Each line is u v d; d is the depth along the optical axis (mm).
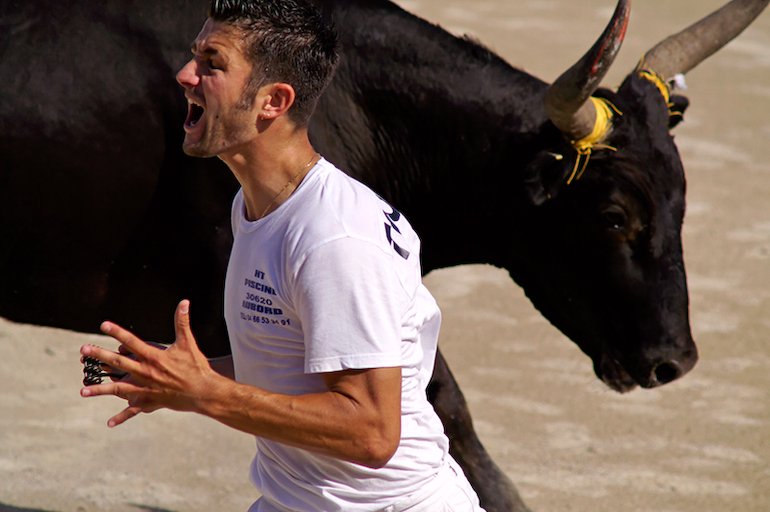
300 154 8000
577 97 12961
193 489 16828
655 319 13820
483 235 15195
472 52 14820
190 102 8148
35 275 14008
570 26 60344
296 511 8391
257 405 7328
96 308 14352
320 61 7789
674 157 13805
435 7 62750
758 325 25734
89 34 13406
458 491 8680
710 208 34500
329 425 7359
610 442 19422
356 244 7504
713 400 21516
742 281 28703
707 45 15477
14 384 20219
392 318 7523
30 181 13359
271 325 7891
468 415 14211
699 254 30594
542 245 14492
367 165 14578
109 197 13500
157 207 13633
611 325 14172
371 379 7441
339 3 14531
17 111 13156
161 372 7258
